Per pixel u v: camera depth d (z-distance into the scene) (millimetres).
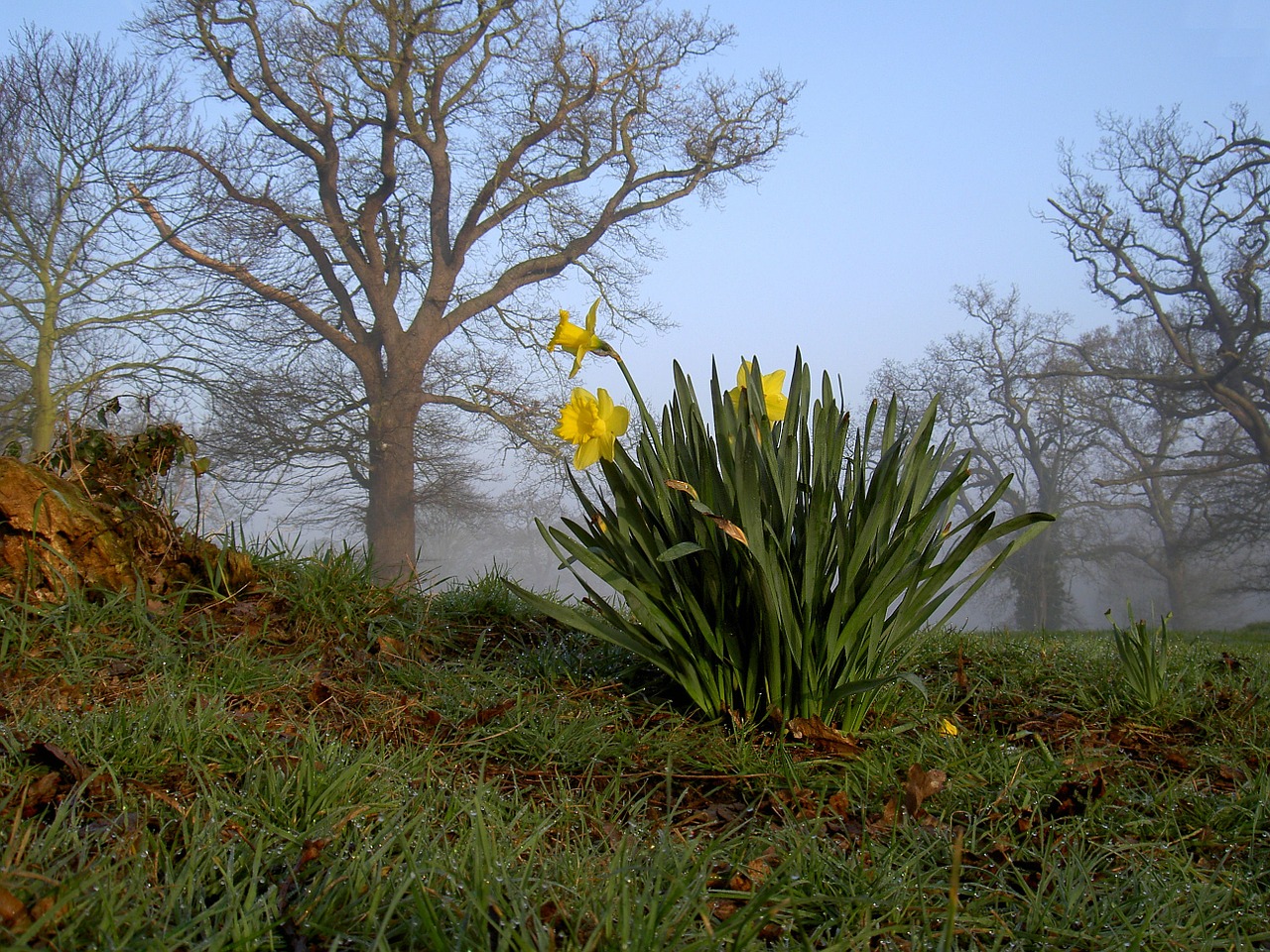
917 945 1457
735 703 2785
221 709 2195
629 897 1439
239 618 3223
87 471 3352
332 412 26469
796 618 2598
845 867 1728
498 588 4074
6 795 1691
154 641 2844
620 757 2373
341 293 28438
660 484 2744
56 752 1840
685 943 1364
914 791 2115
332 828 1624
